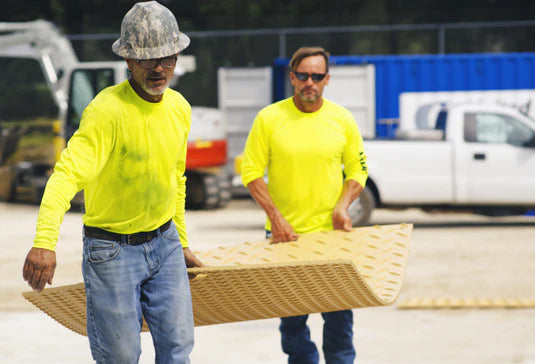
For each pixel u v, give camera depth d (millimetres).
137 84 9102
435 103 47719
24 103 79500
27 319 19875
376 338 17750
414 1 74688
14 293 23250
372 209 34750
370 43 73000
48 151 77938
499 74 48625
